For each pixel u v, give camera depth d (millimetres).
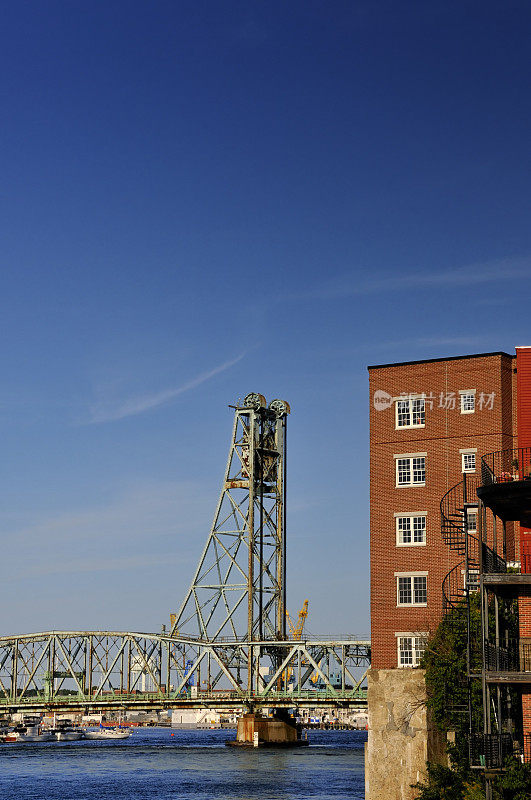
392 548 86062
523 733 55969
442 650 66062
